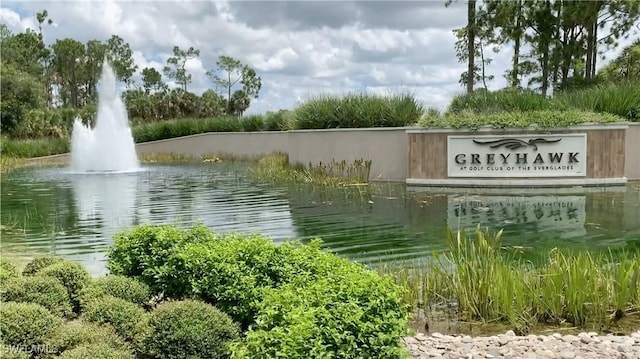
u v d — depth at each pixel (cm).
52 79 7375
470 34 2320
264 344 298
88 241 814
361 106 1659
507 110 1525
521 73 2447
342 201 1174
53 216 1027
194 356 369
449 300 537
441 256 697
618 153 1347
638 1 2164
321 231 864
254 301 417
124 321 420
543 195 1208
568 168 1342
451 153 1390
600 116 1355
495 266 535
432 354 407
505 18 2305
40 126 3906
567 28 2336
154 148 2947
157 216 1018
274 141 2464
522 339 436
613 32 2364
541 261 653
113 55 7656
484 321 491
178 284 484
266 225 917
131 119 4991
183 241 518
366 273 383
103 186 1517
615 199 1127
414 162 1425
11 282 475
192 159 2739
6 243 803
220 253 461
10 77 3844
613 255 684
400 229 870
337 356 296
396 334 321
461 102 1614
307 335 291
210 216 1011
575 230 832
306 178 1558
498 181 1362
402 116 1599
